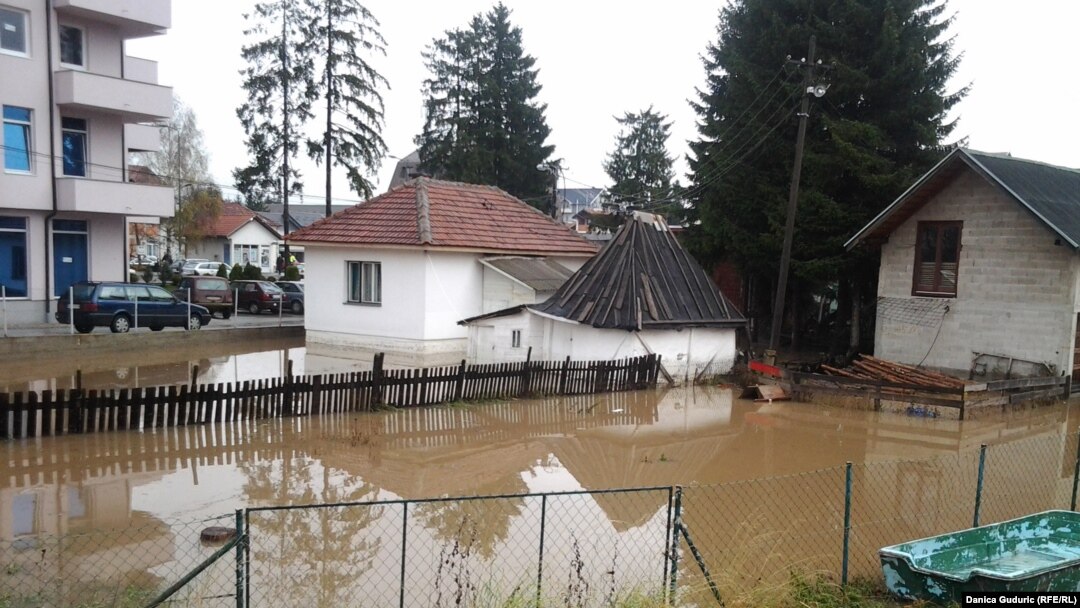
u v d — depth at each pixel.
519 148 47.81
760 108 25.91
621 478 11.81
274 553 8.16
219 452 12.22
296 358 23.03
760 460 13.18
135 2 26.12
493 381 17.09
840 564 8.12
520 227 27.36
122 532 8.69
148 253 63.56
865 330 27.77
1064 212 20.16
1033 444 14.75
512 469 12.14
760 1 26.22
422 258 23.39
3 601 6.81
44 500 9.79
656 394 19.31
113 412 12.90
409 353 23.78
